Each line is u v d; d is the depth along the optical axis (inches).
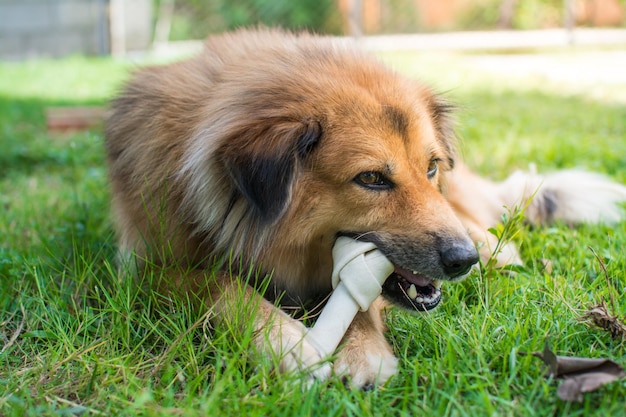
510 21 190.1
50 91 113.7
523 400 26.3
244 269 34.3
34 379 29.3
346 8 169.9
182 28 179.2
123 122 37.7
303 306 34.4
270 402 26.4
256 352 29.1
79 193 53.9
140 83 38.5
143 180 35.7
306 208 32.6
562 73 124.3
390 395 27.3
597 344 30.0
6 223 45.6
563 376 27.0
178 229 34.9
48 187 57.5
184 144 34.4
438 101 38.0
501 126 76.4
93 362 30.0
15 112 92.9
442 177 39.4
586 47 157.8
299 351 28.9
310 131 31.8
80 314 33.3
